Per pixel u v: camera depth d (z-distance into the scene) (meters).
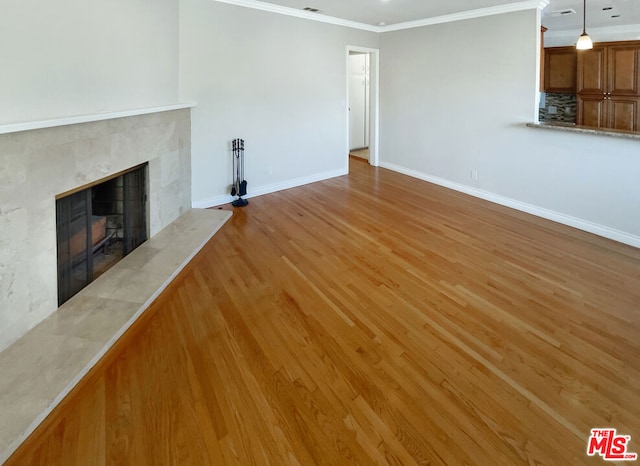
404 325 2.51
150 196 3.64
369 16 5.46
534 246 3.79
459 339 2.36
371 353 2.24
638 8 4.88
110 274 3.02
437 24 5.57
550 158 4.49
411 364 2.14
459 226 4.37
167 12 3.69
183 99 4.35
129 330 2.41
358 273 3.24
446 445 1.64
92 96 2.72
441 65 5.65
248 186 5.32
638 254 3.59
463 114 5.48
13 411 1.69
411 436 1.68
